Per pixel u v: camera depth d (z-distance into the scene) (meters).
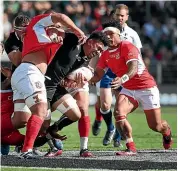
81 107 21.73
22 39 21.42
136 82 22.31
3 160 19.97
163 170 18.06
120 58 22.00
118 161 19.98
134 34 26.27
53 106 21.28
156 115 22.64
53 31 20.08
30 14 62.31
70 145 26.09
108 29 21.94
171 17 66.31
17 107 21.02
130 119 40.66
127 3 65.56
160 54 62.41
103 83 26.20
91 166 18.80
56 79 20.84
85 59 20.86
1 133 21.27
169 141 23.78
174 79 56.34
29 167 18.62
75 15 63.97
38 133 21.02
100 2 64.38
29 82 19.81
